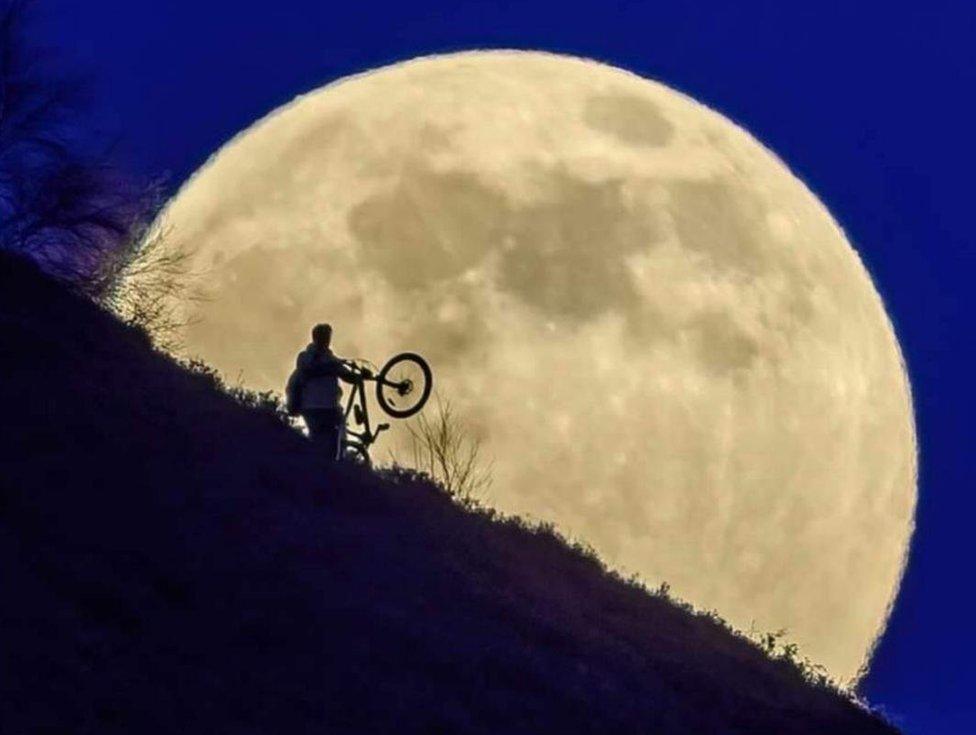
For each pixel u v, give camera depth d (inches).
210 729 1393.9
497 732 1736.0
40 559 1578.5
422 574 2218.3
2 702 1261.1
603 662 2269.9
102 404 2167.8
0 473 1754.4
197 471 2113.7
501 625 2202.3
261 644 1660.9
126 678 1414.9
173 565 1731.1
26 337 2266.2
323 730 1504.7
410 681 1744.6
